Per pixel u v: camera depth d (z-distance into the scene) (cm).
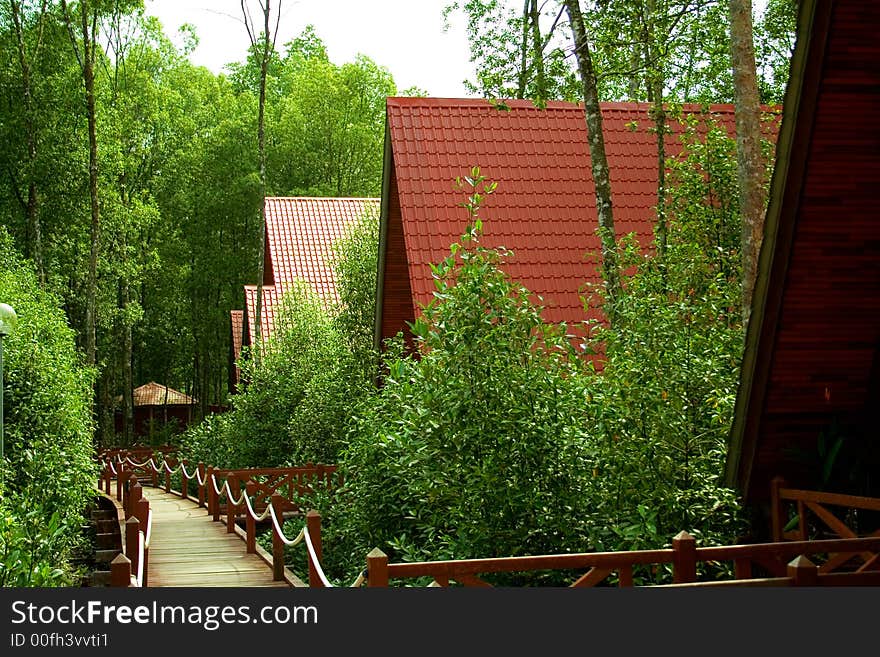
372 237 2242
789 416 820
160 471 2702
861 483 831
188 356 4747
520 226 1630
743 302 958
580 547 824
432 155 1692
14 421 1370
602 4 1290
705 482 819
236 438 2323
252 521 1385
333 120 4591
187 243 4316
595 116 1178
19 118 2725
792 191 729
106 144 3030
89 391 1784
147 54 3844
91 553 1797
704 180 1329
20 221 2862
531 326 848
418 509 938
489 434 804
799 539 788
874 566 606
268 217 3219
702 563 822
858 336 791
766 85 1666
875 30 681
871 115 707
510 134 1748
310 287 2586
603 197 1164
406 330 1883
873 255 755
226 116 4625
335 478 1526
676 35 1364
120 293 3788
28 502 1123
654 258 1145
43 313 1655
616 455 820
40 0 2823
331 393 1983
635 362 854
